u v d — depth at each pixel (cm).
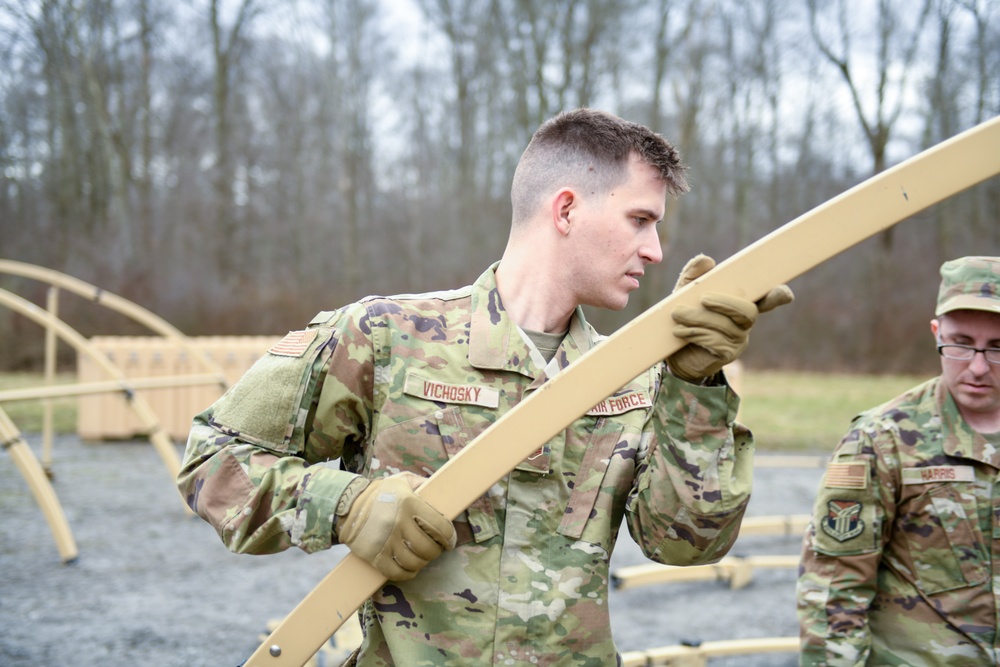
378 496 132
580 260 152
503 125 2338
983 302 203
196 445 148
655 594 523
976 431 212
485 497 144
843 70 2273
